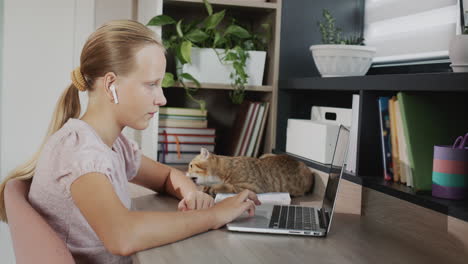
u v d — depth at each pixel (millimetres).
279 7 2229
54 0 2443
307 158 2053
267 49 2332
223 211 1293
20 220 979
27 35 2432
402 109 1493
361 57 1930
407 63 2078
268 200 1699
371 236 1330
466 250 1198
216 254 1090
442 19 1867
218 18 2156
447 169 1345
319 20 2295
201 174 1885
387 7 2188
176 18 2404
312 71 2299
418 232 1357
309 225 1333
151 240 1090
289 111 2277
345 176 1677
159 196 1718
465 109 1546
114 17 2510
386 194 1488
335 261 1087
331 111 2029
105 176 1106
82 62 1229
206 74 2215
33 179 1199
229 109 2541
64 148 1144
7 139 2443
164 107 2320
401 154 1529
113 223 1045
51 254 898
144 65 1189
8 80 2424
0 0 2387
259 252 1119
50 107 2479
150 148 2174
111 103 1214
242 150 2281
